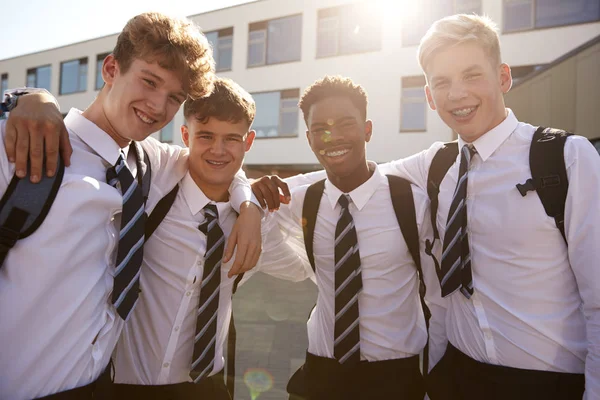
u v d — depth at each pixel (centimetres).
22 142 123
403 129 1546
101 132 148
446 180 191
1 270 125
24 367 125
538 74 922
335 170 202
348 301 196
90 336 138
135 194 152
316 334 213
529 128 170
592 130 736
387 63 1573
